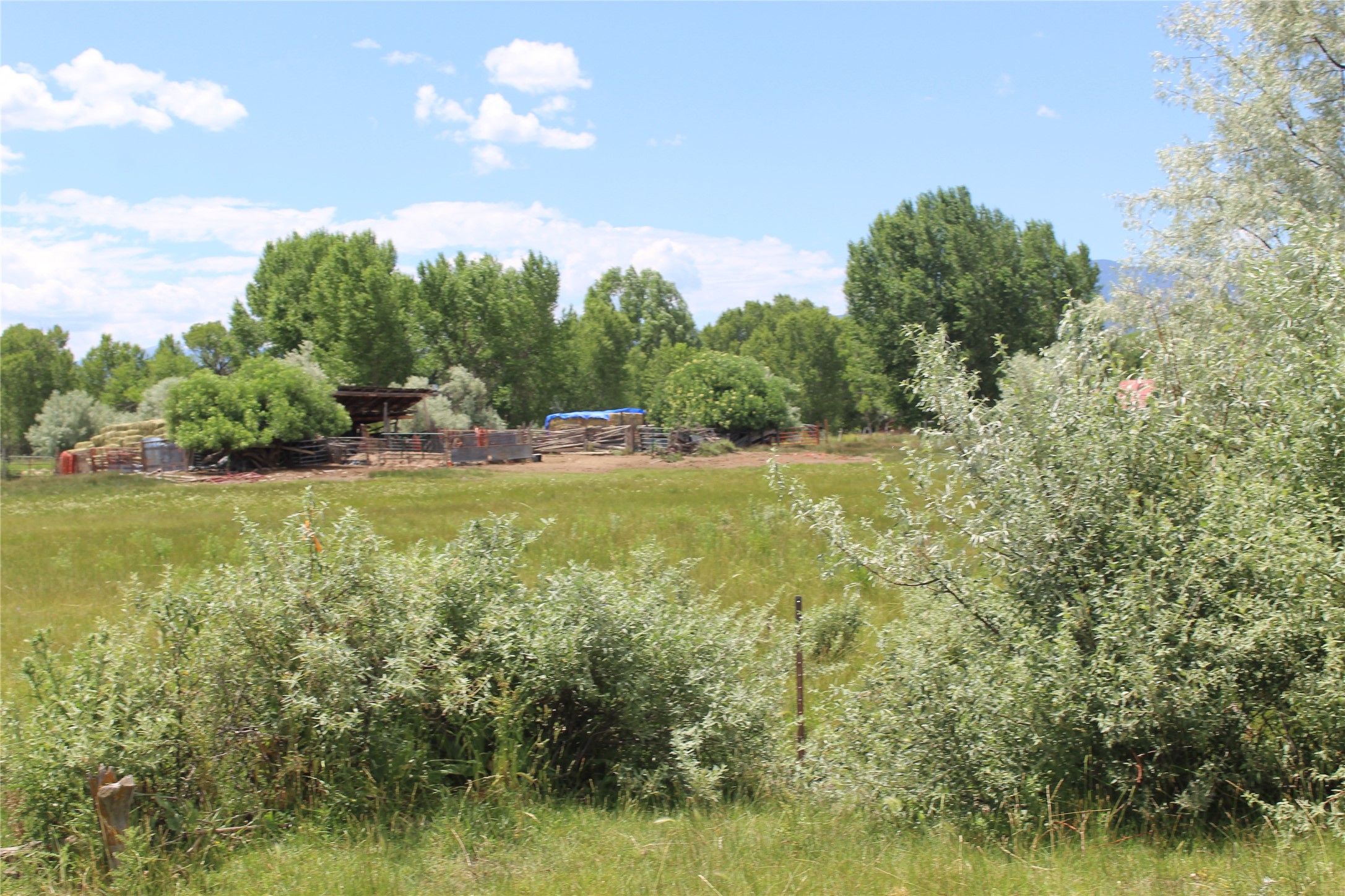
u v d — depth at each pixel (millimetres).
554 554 13914
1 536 20188
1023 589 5160
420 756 5172
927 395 5527
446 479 37188
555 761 5656
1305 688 4473
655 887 4105
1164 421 5262
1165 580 4645
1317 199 10734
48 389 100500
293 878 4285
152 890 4230
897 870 4242
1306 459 5051
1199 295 9102
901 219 67125
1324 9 11039
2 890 4266
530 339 75000
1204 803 4477
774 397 64062
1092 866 4137
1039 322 62844
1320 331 5391
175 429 42469
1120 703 4473
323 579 5344
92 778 4555
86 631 10008
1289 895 3639
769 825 4898
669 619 5902
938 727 5070
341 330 63812
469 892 4133
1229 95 11648
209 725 4953
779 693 6082
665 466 45250
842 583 11484
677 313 120688
